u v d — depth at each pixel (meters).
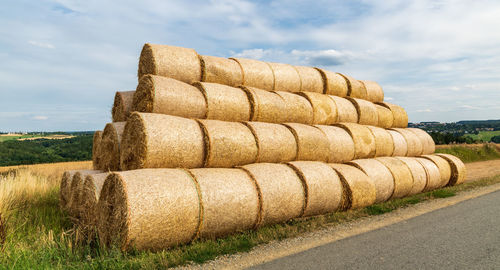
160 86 7.04
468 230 5.54
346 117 10.88
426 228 5.75
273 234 5.74
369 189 8.09
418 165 10.34
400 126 13.17
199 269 4.25
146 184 4.98
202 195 5.43
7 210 6.80
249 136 7.29
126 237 4.65
